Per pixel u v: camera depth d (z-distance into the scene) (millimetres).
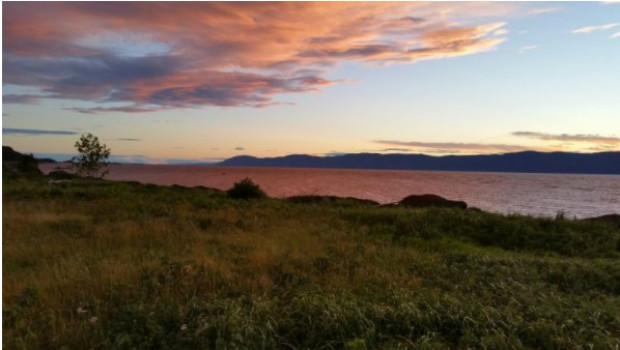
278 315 5621
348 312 5586
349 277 8266
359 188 79000
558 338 5176
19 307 6035
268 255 9711
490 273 8812
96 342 5160
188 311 5672
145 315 5508
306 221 16422
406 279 8203
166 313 5684
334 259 9625
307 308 5754
